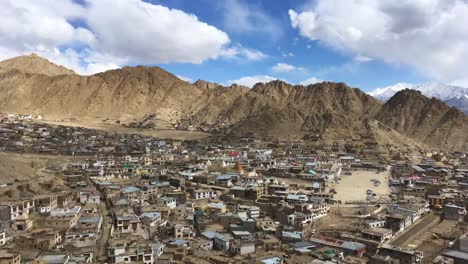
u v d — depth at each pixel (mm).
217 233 158375
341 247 150625
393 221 178500
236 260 131250
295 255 141250
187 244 144875
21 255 119688
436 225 190125
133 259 127188
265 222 177000
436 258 145250
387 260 136500
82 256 124938
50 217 160125
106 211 186125
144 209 180625
